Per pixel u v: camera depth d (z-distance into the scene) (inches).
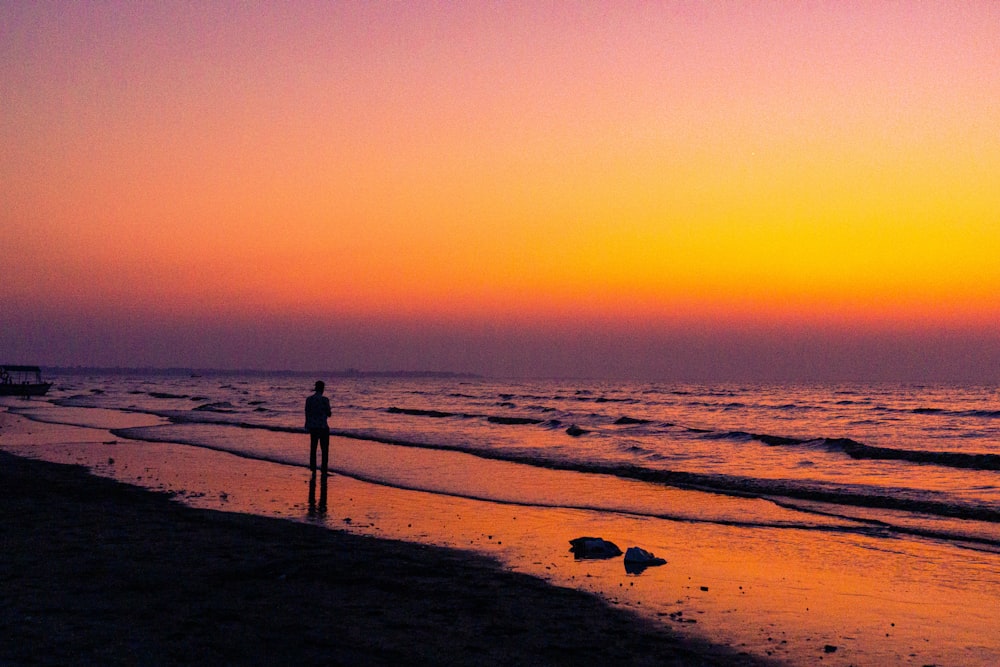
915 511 515.5
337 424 1424.7
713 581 326.6
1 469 671.8
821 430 1465.3
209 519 446.6
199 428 1237.7
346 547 376.5
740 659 227.3
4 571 306.5
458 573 330.3
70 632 228.5
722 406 2583.7
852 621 269.6
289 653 216.4
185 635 229.5
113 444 957.8
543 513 501.0
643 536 428.5
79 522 424.2
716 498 567.8
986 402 3002.0
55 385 4845.0
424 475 692.7
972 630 260.4
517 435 1162.0
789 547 400.2
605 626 257.6
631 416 2001.7
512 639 239.5
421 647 227.6
